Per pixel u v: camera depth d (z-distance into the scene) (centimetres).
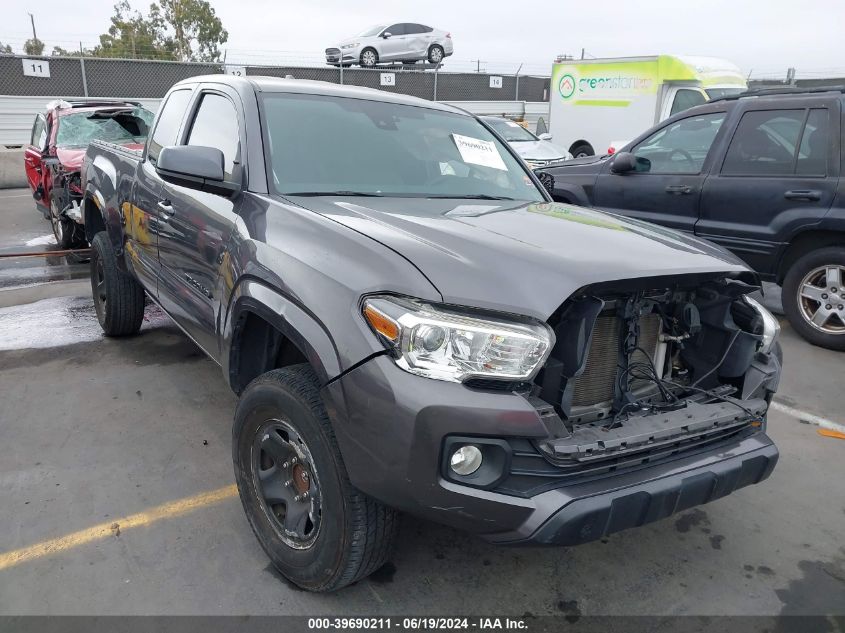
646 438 212
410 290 197
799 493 327
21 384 426
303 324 215
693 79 1407
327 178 296
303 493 239
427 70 2167
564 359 210
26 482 313
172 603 239
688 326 248
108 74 1864
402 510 202
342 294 208
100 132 898
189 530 281
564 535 193
